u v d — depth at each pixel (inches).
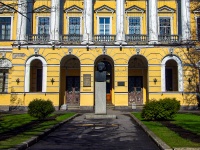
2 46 1325.0
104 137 516.4
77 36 1285.7
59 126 650.8
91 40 1266.0
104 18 1360.7
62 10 1353.3
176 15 1362.0
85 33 1267.2
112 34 1326.3
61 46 1258.0
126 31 1358.3
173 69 1346.0
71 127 645.9
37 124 662.5
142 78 1371.8
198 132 521.0
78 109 1250.0
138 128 628.7
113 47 1257.4
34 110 750.5
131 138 505.4
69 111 1153.4
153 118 727.1
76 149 415.5
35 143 459.2
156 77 1243.8
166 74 1352.1
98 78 859.4
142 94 1363.2
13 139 449.7
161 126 611.5
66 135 538.3
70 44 1254.3
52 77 1248.8
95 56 1256.8
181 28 1296.8
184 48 1252.5
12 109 1224.8
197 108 1220.5
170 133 510.6
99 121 766.5
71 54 1256.2
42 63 1259.2
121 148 422.0
